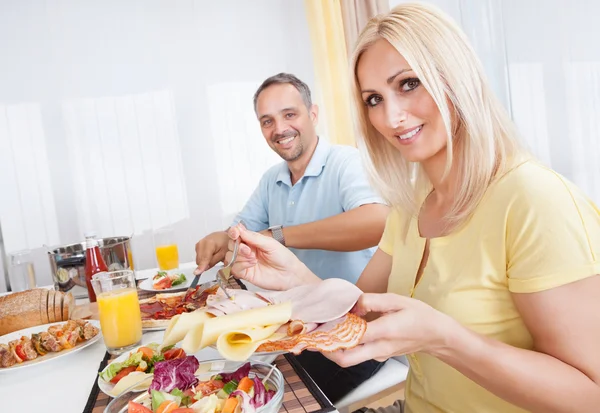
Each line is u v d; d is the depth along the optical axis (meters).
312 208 1.90
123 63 3.29
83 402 0.88
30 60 3.16
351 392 1.30
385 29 0.83
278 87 1.88
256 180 3.50
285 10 3.48
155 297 1.42
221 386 0.76
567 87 2.50
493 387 0.72
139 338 1.13
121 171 3.31
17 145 3.17
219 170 3.45
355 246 1.60
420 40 0.80
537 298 0.72
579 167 2.51
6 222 3.18
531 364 0.69
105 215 3.31
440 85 0.81
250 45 3.45
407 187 1.06
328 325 0.68
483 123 0.82
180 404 0.71
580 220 0.72
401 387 1.31
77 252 1.65
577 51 2.43
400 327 0.67
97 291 1.12
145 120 3.33
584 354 0.69
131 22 3.29
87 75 3.24
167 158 3.37
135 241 3.36
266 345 0.65
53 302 1.34
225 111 3.43
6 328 1.31
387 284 1.16
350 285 0.77
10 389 0.98
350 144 3.20
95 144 3.27
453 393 0.85
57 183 3.23
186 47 3.36
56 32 3.19
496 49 2.88
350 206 1.68
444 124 0.84
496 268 0.80
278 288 1.19
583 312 0.69
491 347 0.70
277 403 0.70
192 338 0.72
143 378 0.85
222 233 1.60
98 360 1.11
